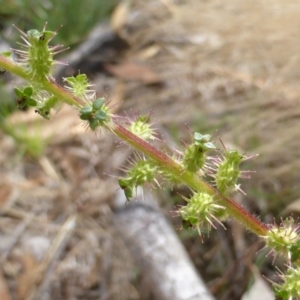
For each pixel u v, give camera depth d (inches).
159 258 10.9
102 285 11.8
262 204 12.3
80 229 12.6
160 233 11.3
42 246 12.3
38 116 14.4
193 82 15.2
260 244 11.5
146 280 10.9
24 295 11.6
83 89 5.4
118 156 13.7
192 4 17.0
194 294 10.2
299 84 14.2
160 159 5.4
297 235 5.5
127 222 11.6
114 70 15.7
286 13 15.2
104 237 12.4
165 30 16.7
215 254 12.0
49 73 5.3
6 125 14.0
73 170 13.8
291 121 13.4
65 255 12.2
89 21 16.4
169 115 14.5
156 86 15.4
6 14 15.8
